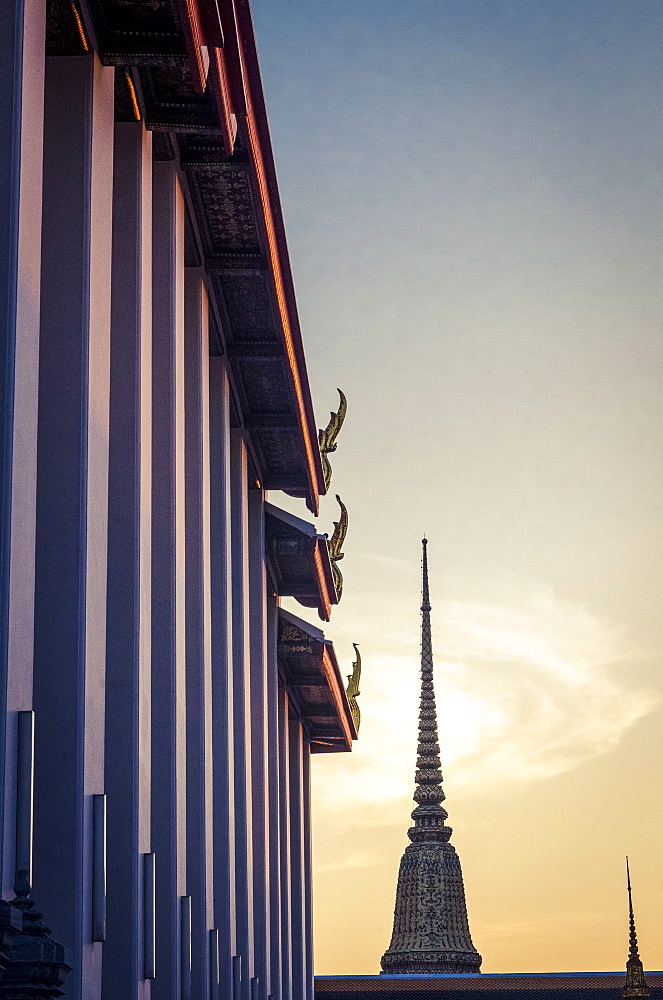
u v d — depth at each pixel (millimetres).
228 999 34031
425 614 103750
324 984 87688
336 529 53281
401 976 87438
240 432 40594
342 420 48750
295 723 59594
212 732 34938
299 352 39469
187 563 32250
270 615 48062
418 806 103812
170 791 28266
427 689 104188
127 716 25594
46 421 23797
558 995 86875
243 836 38250
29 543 20328
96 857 23078
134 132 27812
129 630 25891
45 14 22828
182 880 28859
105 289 25125
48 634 23125
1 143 20562
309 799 63469
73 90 24953
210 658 33000
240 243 33750
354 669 65500
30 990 16688
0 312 20094
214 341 36469
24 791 19344
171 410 29484
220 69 25984
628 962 85938
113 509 26281
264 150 30938
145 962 25391
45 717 22875
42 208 23750
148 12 25141
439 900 101375
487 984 87438
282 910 52688
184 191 31453
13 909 16969
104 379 24828
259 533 44031
